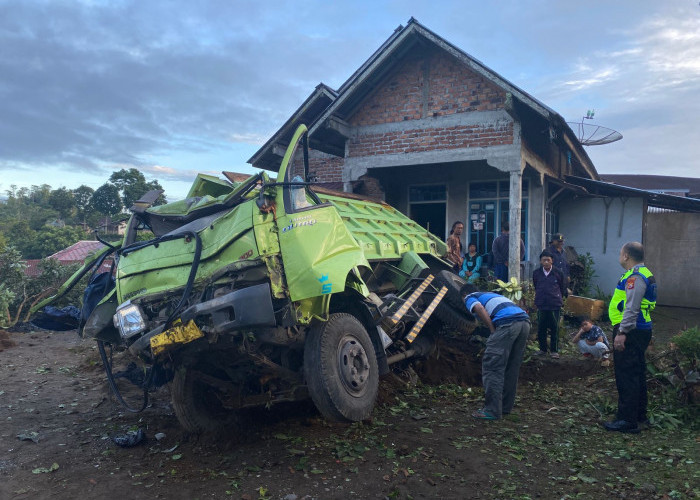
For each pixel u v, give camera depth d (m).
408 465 4.49
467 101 11.53
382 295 7.33
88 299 5.68
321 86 13.44
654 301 5.43
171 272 4.89
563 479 4.26
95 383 7.30
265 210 4.73
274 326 4.35
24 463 4.59
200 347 4.55
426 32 11.20
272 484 4.13
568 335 10.17
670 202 15.18
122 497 3.96
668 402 5.97
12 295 12.77
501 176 13.66
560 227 15.30
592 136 16.64
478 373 7.59
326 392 4.50
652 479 4.23
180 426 5.48
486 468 4.46
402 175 14.62
